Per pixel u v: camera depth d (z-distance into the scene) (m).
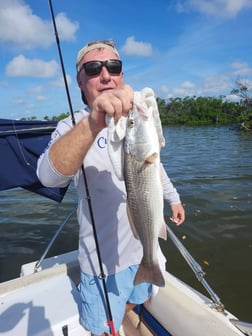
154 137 1.40
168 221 6.06
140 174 1.40
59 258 2.91
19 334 1.85
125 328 2.51
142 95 1.36
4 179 2.76
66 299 2.17
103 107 1.25
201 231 5.66
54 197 3.12
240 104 51.97
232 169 11.07
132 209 1.44
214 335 1.85
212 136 27.31
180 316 2.08
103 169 1.82
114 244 1.90
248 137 24.88
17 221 6.38
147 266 1.51
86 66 1.92
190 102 64.50
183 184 8.95
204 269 4.55
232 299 3.91
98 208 1.87
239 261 4.71
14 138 2.80
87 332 2.03
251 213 6.42
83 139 1.34
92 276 1.94
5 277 4.46
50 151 1.43
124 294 1.96
